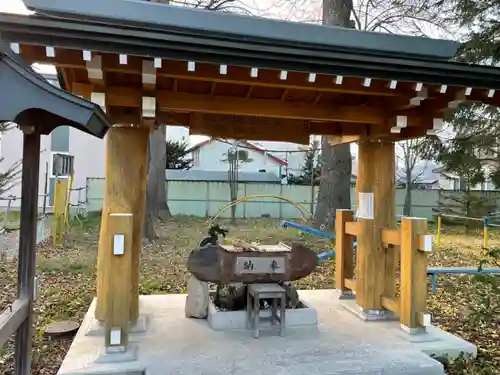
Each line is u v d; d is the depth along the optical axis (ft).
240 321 12.38
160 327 12.34
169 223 43.83
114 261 10.20
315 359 10.26
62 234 32.17
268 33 9.62
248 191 56.75
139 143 11.76
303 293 16.49
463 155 26.00
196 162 80.59
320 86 10.00
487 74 10.06
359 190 14.12
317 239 32.42
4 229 25.84
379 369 9.81
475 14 24.57
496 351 12.35
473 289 19.95
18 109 6.43
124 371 9.58
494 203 45.24
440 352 11.25
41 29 7.66
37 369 10.82
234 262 11.93
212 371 9.53
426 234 11.94
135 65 8.93
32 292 8.32
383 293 13.52
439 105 11.44
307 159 64.59
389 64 9.53
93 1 8.66
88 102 6.63
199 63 8.62
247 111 11.49
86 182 51.57
